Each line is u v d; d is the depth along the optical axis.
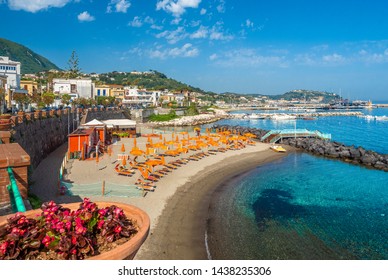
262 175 35.78
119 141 53.47
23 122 29.14
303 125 111.31
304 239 19.30
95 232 5.05
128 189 25.67
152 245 17.41
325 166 42.00
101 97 114.50
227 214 22.86
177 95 175.25
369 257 17.22
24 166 7.91
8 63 79.12
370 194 29.14
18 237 4.38
